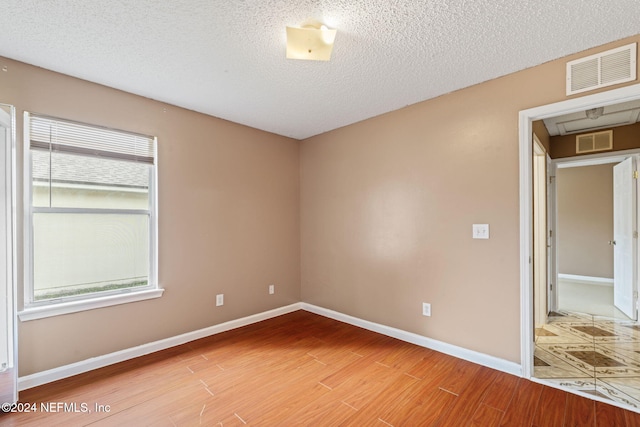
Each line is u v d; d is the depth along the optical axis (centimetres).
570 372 233
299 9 162
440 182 271
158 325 277
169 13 164
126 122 261
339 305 360
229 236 331
